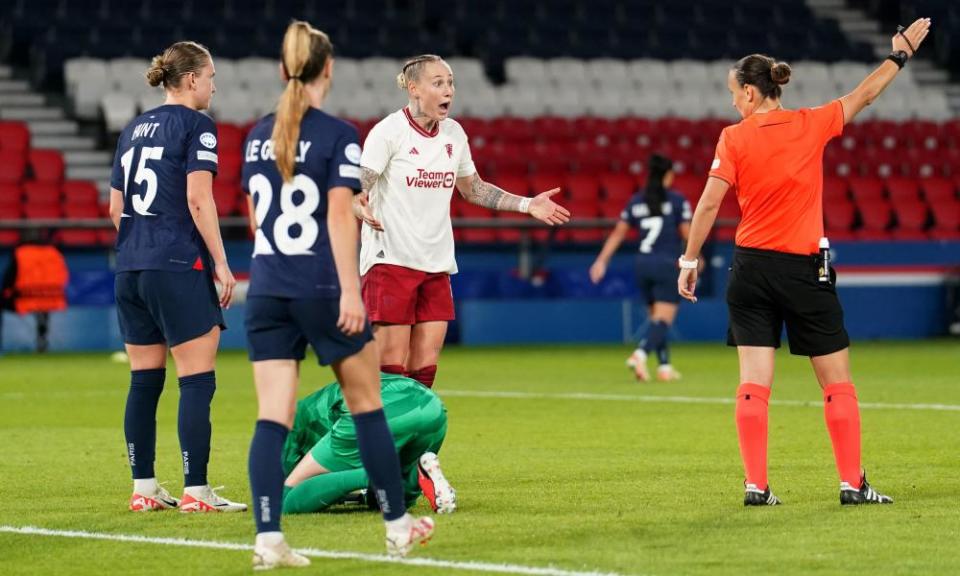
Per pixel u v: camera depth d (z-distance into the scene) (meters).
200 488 24.66
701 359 68.19
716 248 86.38
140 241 24.55
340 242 19.03
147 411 24.97
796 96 109.25
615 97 105.31
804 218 24.23
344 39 106.38
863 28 122.19
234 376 59.16
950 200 95.56
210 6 106.00
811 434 35.41
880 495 24.36
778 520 22.62
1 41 100.56
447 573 18.67
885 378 54.62
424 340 26.70
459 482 27.78
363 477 23.89
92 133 95.00
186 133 24.47
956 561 19.17
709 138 99.88
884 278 88.50
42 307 74.19
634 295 86.62
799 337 24.55
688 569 18.75
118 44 98.19
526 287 85.44
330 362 19.41
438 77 25.75
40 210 82.06
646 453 32.22
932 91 112.56
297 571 18.95
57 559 20.20
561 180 90.19
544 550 20.22
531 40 110.62
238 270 81.75
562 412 42.31
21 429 39.00
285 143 19.16
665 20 116.62
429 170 26.06
